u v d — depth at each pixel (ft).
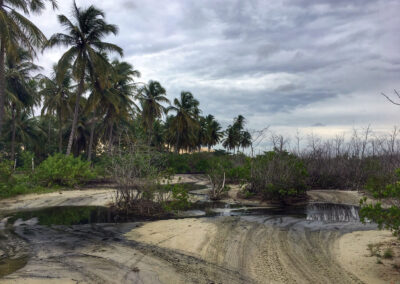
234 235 21.90
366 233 22.68
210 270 14.88
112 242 19.57
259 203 39.60
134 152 34.50
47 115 94.12
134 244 19.20
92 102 82.99
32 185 48.88
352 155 58.95
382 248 18.10
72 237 20.71
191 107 130.72
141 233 22.11
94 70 73.31
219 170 51.67
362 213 15.92
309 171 54.90
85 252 17.34
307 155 59.57
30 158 57.36
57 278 13.29
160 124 154.20
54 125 127.34
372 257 16.57
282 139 47.91
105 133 122.62
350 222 27.37
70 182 52.31
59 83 70.08
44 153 126.00
